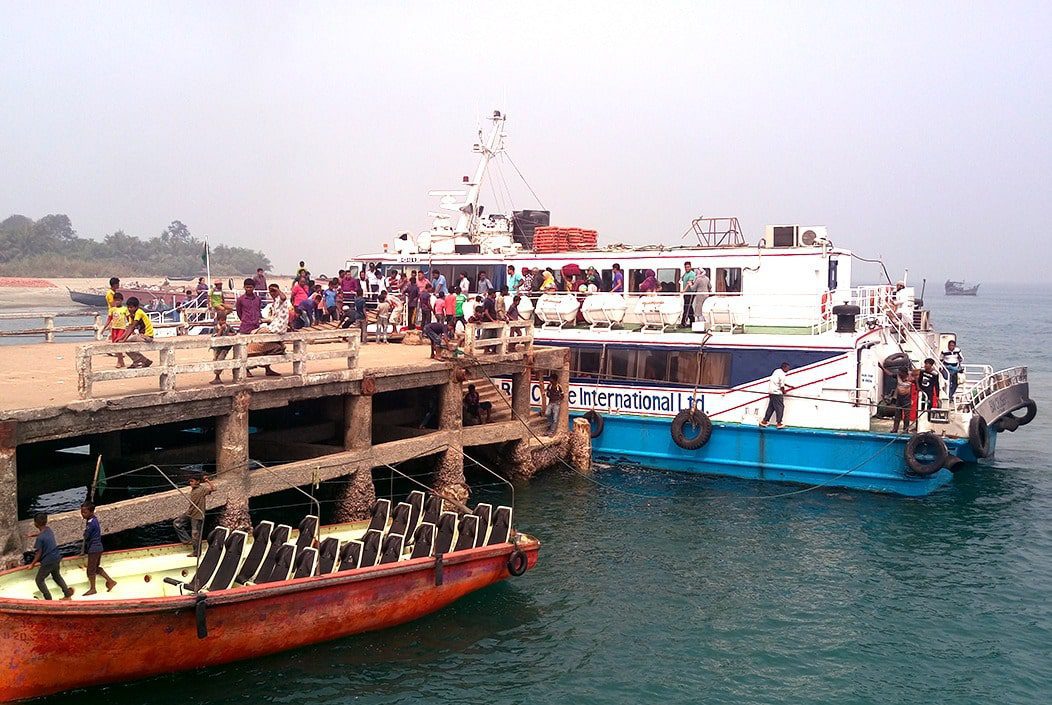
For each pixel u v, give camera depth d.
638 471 26.50
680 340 26.36
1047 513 22.67
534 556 17.11
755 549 19.88
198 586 13.95
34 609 11.73
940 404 23.97
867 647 15.32
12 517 13.34
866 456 23.81
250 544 15.23
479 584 16.33
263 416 26.77
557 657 14.71
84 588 13.64
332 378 18.92
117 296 19.27
